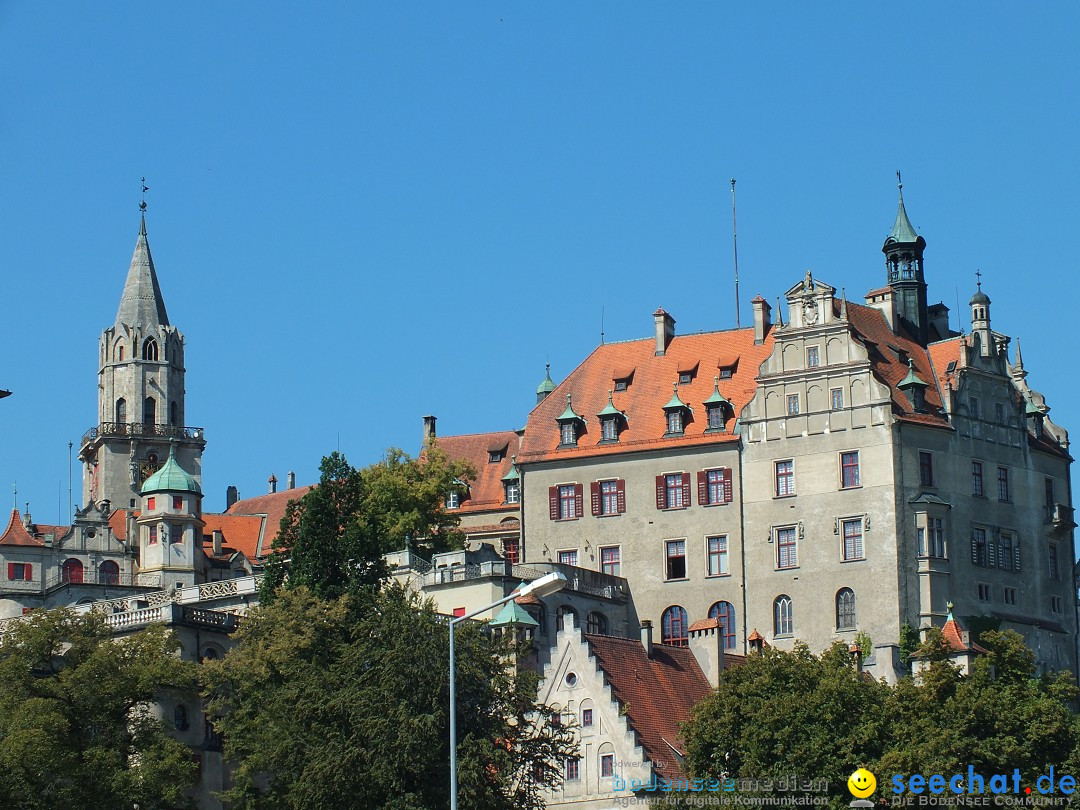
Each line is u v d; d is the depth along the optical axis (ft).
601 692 504.43
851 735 446.19
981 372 613.93
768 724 449.89
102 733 468.75
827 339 601.21
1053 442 634.02
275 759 461.37
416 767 433.89
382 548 579.89
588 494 618.44
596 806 497.46
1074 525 626.64
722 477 605.73
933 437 597.11
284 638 490.49
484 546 566.77
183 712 500.74
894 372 604.08
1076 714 543.80
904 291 633.61
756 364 619.67
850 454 593.83
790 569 593.83
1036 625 603.67
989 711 451.94
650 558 608.60
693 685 538.06
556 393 638.53
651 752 499.10
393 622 454.40
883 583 582.35
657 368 631.97
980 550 599.16
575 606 583.58
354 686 450.71
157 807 463.01
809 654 477.77
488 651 456.45
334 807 437.58
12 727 450.71
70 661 480.23
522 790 451.53
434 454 643.45
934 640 487.20
